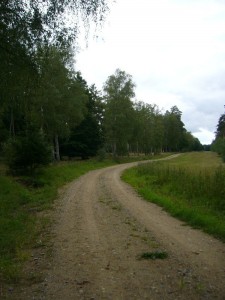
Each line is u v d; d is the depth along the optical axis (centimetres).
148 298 562
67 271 703
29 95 1386
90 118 5897
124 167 4650
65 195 1914
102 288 609
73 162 4641
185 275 662
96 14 1122
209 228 1038
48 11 1124
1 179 2062
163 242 914
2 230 1039
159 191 1961
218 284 616
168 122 12538
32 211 1442
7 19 1125
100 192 2020
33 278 667
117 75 6125
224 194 1505
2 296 579
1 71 1221
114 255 804
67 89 3697
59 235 1019
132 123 6284
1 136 4225
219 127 10319
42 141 2539
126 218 1253
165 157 8950
